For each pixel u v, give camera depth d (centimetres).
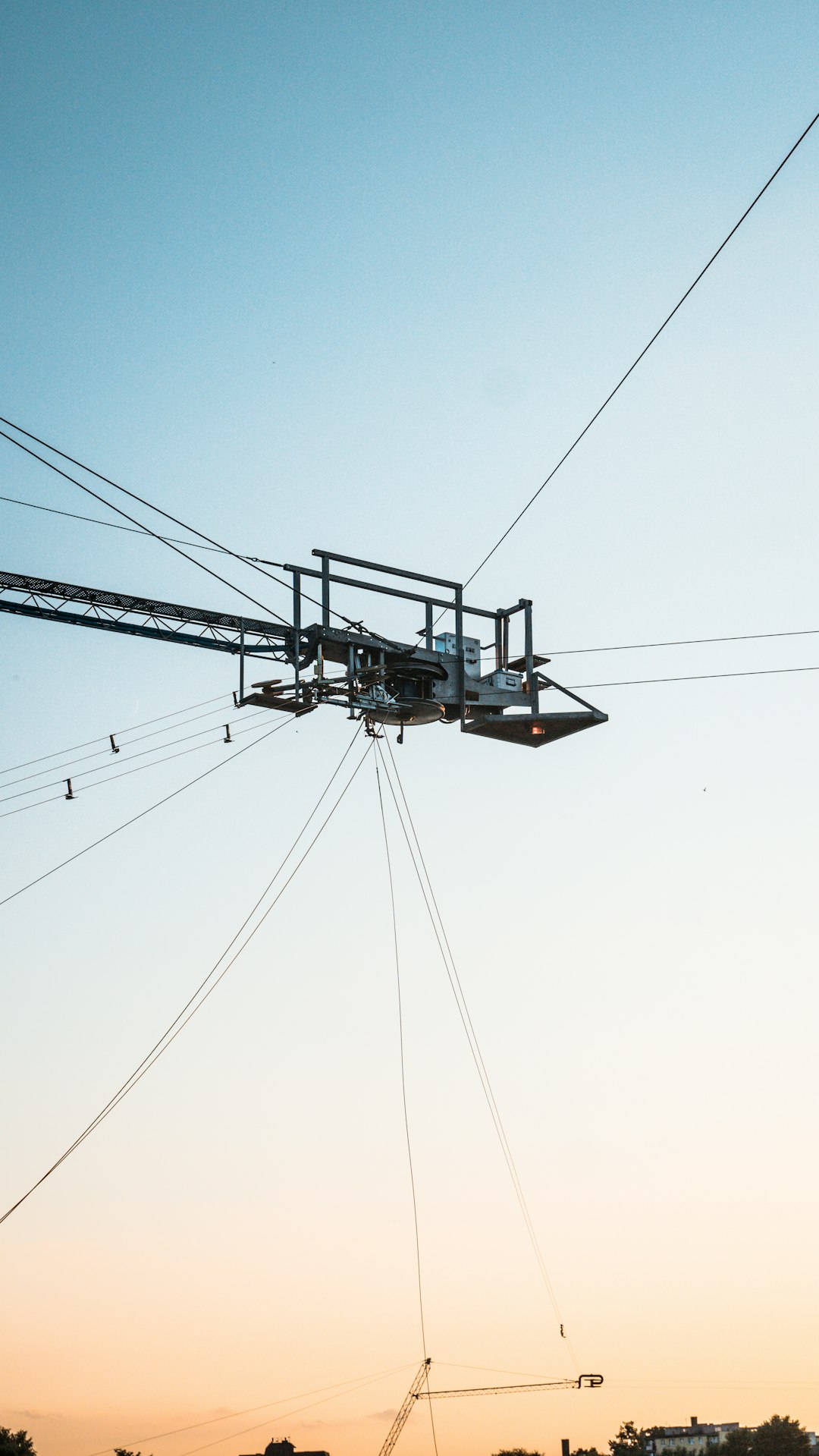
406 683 2995
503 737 3086
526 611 3119
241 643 3256
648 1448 15062
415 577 3033
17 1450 8938
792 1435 13162
